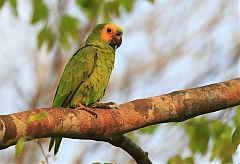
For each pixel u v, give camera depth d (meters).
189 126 11.84
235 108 11.73
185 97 8.13
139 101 8.03
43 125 7.11
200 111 8.21
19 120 6.89
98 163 8.05
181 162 10.02
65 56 19.73
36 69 19.81
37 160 19.17
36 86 19.78
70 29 11.25
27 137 6.89
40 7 11.12
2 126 6.73
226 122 11.72
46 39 11.26
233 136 8.60
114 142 8.24
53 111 7.32
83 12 11.66
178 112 8.09
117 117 7.82
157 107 8.02
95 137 7.83
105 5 11.55
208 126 11.75
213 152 11.51
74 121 7.45
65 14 11.23
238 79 8.51
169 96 8.14
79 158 19.75
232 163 11.26
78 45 18.22
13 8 10.63
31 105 19.56
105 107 7.89
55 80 19.78
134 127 7.93
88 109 7.71
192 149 11.82
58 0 11.30
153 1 11.61
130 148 8.53
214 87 8.31
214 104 8.25
